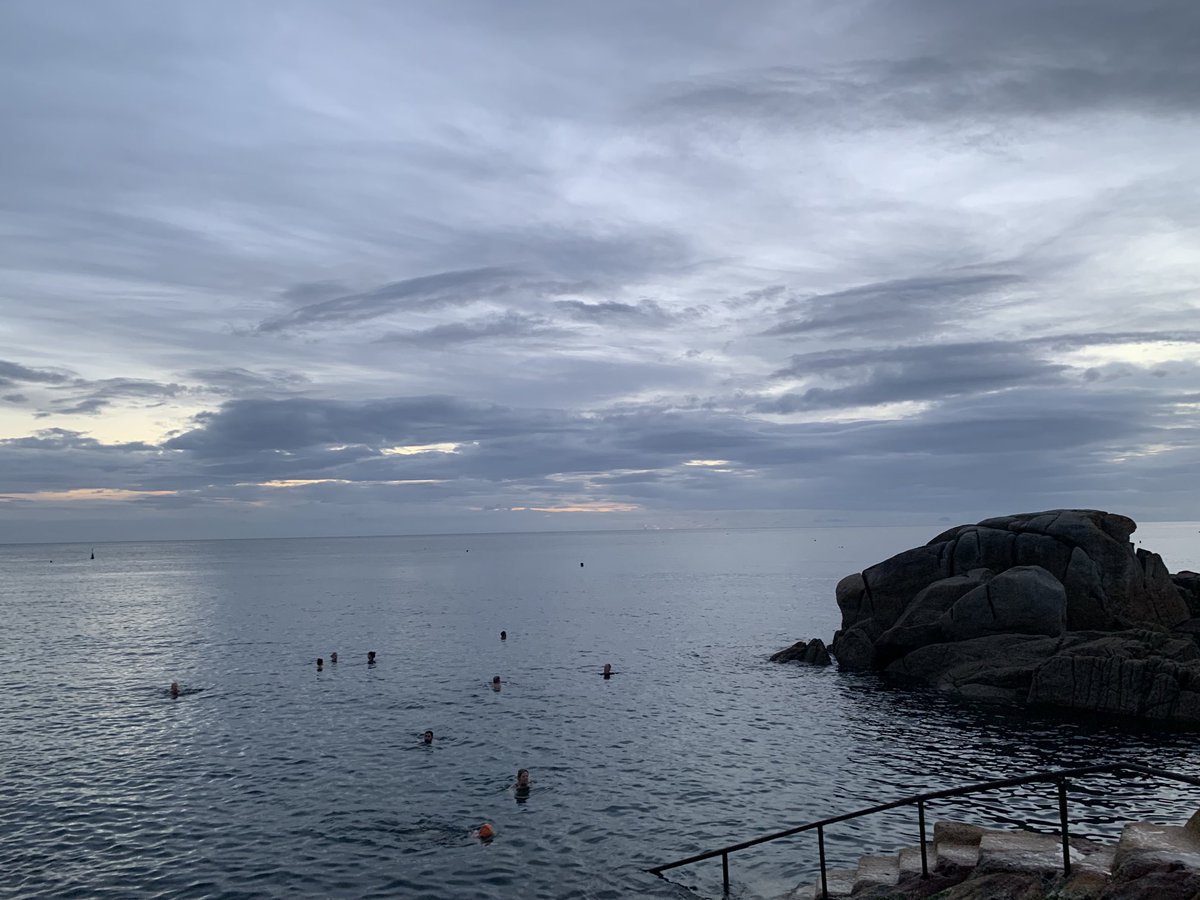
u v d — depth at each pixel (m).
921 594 59.47
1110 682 46.50
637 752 40.31
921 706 49.34
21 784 35.62
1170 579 58.19
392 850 28.58
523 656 69.19
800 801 33.16
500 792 34.44
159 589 147.62
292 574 191.62
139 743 42.31
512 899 24.92
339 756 39.75
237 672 62.12
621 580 163.12
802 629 86.50
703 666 64.12
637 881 26.09
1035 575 54.28
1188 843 16.50
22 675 61.62
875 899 19.48
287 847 28.81
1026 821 30.23
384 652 71.31
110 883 25.98
